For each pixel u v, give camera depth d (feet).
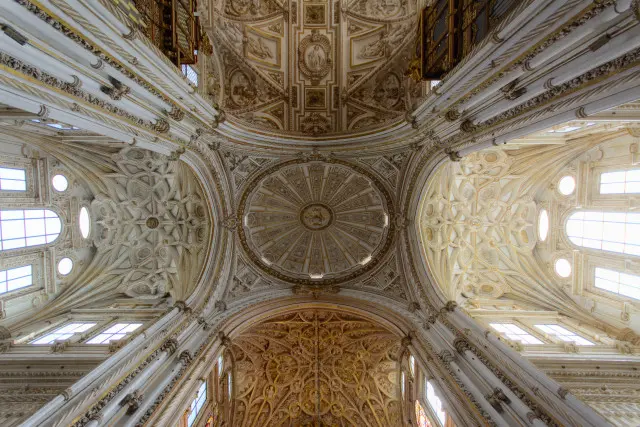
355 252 53.21
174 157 36.11
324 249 54.34
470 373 30.42
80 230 46.80
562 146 44.04
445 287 45.85
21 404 28.60
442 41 32.07
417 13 40.65
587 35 16.11
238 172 48.78
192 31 34.63
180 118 32.94
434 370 33.30
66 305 44.62
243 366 50.11
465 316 37.55
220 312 45.60
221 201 47.78
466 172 48.67
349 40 49.85
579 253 43.27
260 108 50.01
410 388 44.70
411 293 46.80
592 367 32.32
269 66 49.96
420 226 46.42
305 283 52.01
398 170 47.80
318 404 51.52
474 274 51.13
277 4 48.24
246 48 47.26
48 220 42.78
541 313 44.62
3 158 36.83
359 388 50.39
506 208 50.90
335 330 50.31
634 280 36.19
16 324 38.17
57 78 18.58
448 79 28.09
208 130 40.98
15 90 16.49
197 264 47.83
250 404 49.52
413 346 39.45
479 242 51.65
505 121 25.70
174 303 42.73
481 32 24.29
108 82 22.15
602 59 15.75
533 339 38.40
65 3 15.94
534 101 22.08
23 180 39.29
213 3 41.34
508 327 41.88
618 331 37.29
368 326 49.06
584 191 42.63
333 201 54.08
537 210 49.34
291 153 49.52
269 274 51.98
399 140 44.98
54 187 43.11
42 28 16.17
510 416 24.27
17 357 32.53
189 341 37.63
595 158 41.29
